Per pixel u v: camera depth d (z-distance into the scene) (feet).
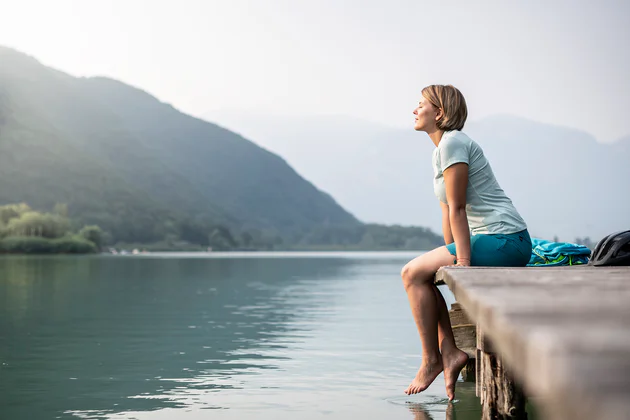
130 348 22.17
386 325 28.86
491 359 10.57
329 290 52.70
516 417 10.27
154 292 49.88
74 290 51.72
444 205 13.33
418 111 13.37
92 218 615.16
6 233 351.46
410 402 14.06
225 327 28.27
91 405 13.84
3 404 13.93
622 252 12.53
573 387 2.04
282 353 21.08
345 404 13.93
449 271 9.51
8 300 41.52
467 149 12.48
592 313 3.87
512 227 12.44
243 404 13.96
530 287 6.25
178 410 13.41
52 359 19.89
